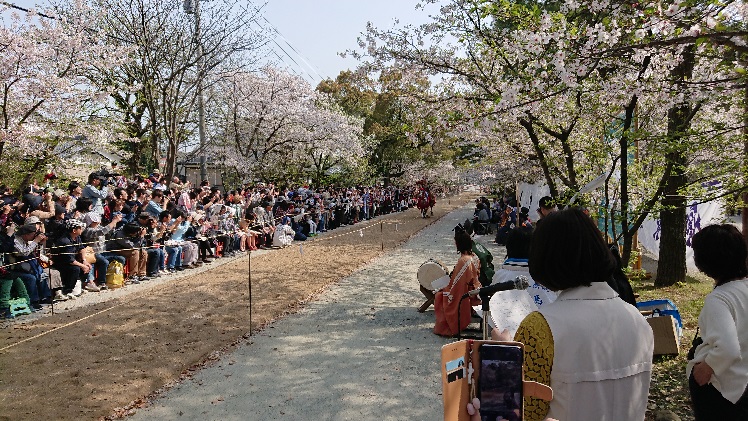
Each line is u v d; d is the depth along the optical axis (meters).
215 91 24.52
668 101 6.54
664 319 5.81
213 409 4.91
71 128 14.42
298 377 5.71
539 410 1.66
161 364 6.04
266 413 4.84
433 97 10.05
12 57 11.49
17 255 8.33
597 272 1.78
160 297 9.52
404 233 21.88
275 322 7.93
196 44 18.05
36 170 14.99
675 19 4.64
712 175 6.59
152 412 4.84
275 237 17.17
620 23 5.61
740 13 5.36
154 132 18.06
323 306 8.98
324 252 15.90
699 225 10.84
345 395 5.25
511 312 3.33
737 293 2.65
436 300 7.39
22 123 12.74
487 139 12.18
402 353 6.52
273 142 26.92
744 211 5.90
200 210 14.24
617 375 1.71
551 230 1.82
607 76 7.00
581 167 9.60
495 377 1.63
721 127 5.95
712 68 6.45
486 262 7.58
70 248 9.32
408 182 44.16
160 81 17.64
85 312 8.38
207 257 14.34
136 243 11.05
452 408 1.62
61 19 14.48
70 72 13.55
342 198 25.94
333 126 27.75
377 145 39.09
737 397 2.57
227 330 7.44
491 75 8.91
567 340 1.66
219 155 25.91
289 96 26.20
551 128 9.34
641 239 12.63
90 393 5.20
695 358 2.74
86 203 9.98
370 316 8.32
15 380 5.53
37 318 8.07
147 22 17.23
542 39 5.33
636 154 9.16
